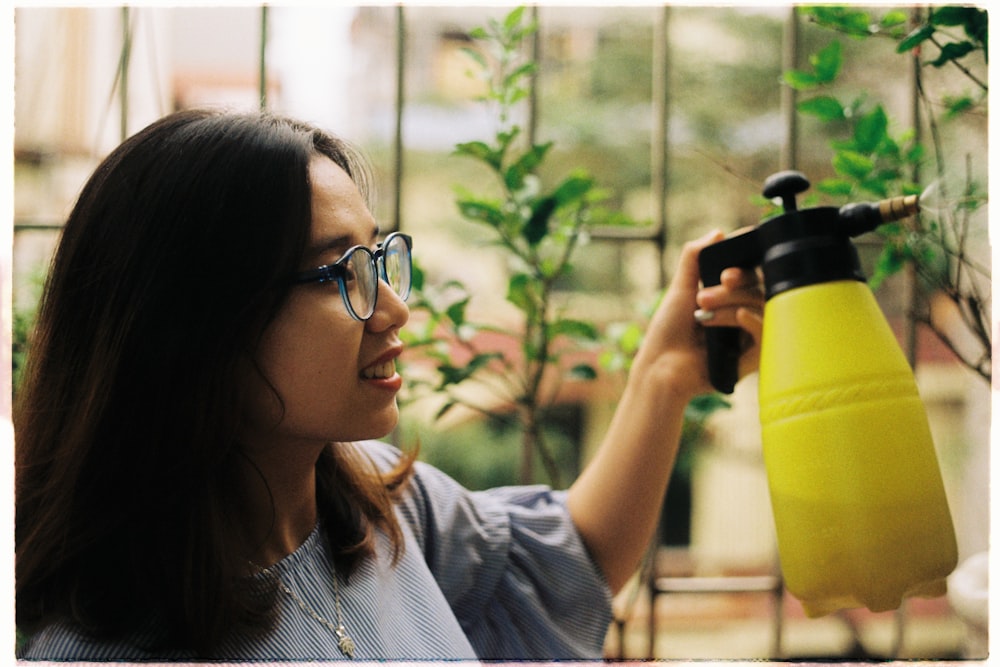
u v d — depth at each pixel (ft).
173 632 1.99
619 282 13.46
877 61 10.99
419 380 4.14
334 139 2.23
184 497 2.00
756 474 10.20
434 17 15.93
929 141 4.18
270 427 2.05
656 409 2.76
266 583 2.12
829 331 2.06
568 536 2.82
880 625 10.17
